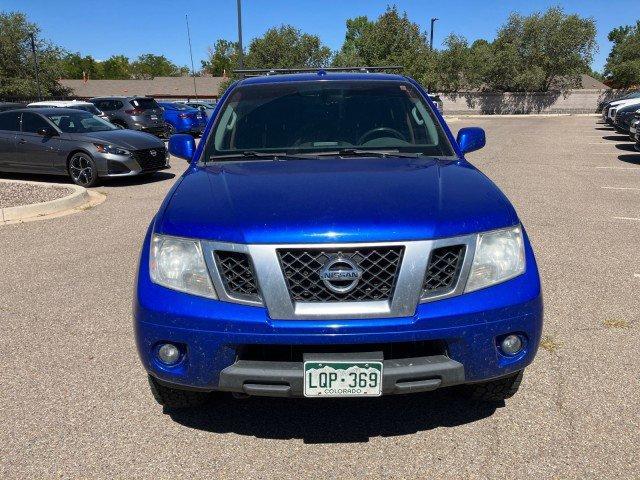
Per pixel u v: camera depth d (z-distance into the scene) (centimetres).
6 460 274
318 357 245
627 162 1358
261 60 4734
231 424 302
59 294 495
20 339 406
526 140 2008
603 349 378
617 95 4656
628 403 313
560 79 4959
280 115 383
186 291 256
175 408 316
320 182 293
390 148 361
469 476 259
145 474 264
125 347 392
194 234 259
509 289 257
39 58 4662
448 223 254
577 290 488
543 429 292
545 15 4850
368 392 248
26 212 813
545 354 372
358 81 415
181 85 6800
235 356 251
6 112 1159
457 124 3095
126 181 1155
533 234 674
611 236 664
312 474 263
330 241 244
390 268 247
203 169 340
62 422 305
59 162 1099
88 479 261
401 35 4797
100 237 690
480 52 4959
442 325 246
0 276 547
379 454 276
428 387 251
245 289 251
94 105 2056
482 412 308
